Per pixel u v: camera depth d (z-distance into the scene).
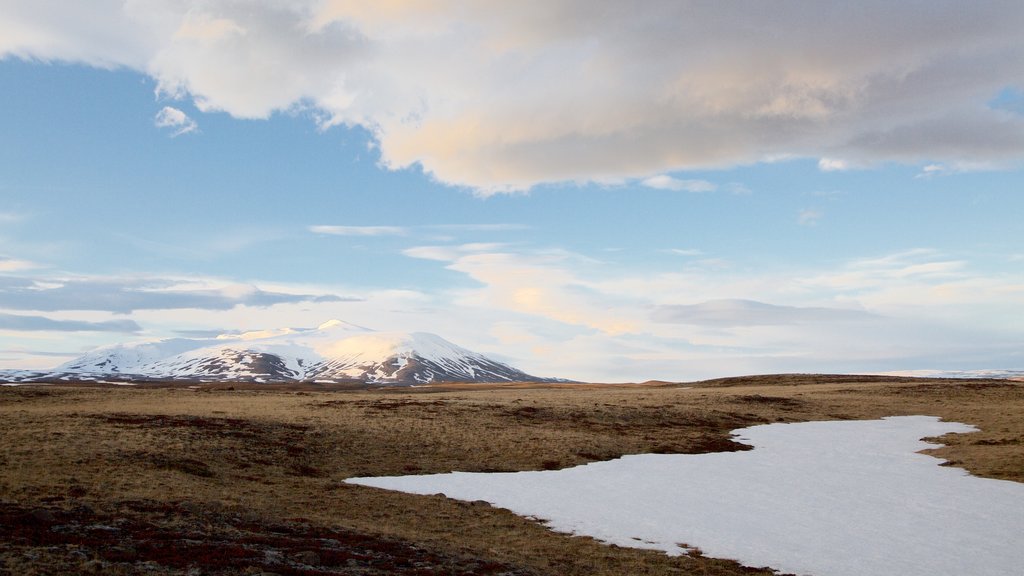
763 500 37.25
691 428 70.00
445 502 35.69
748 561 26.06
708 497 37.94
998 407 89.75
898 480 43.62
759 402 94.12
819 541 28.88
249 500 31.97
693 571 24.72
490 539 28.53
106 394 91.12
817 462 51.38
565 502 36.28
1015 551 27.39
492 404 79.25
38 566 17.77
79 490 29.27
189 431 49.28
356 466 45.88
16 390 87.31
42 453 37.62
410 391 192.75
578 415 72.38
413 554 24.05
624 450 55.47
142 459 39.12
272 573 19.30
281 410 69.12
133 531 23.00
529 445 54.28
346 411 69.69
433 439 55.16
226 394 99.81
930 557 26.50
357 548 24.09
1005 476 44.38
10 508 24.14
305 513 30.81
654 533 30.19
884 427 73.38
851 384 131.88
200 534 23.56
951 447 58.25
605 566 25.14
